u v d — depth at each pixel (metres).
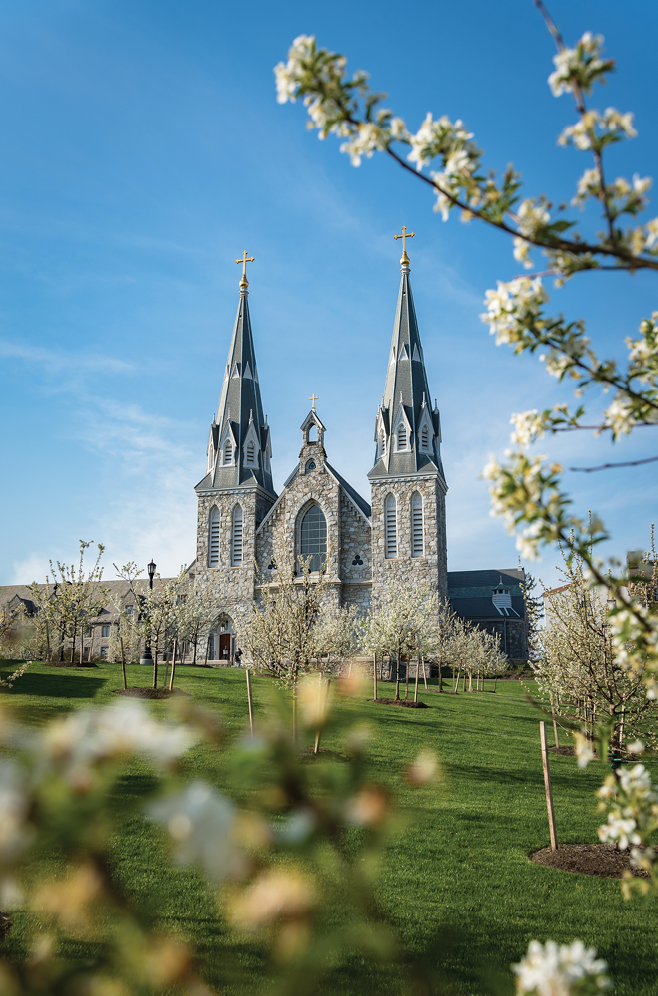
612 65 3.11
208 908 9.41
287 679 21.61
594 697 14.09
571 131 3.23
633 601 4.59
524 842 13.15
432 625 41.44
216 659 59.38
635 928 9.50
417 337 65.44
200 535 63.09
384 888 10.67
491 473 3.88
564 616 16.22
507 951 8.66
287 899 1.54
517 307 4.25
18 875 1.41
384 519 58.91
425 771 1.81
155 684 27.08
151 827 12.27
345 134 3.58
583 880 11.25
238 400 67.19
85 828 1.33
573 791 17.23
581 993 2.54
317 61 3.35
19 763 1.36
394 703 30.83
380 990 6.75
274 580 59.06
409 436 60.31
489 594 75.88
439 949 1.89
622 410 4.39
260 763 1.55
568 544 4.20
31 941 8.12
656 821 3.97
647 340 5.10
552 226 3.38
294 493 61.12
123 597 80.56
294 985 1.53
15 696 23.47
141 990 1.57
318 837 1.58
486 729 25.86
